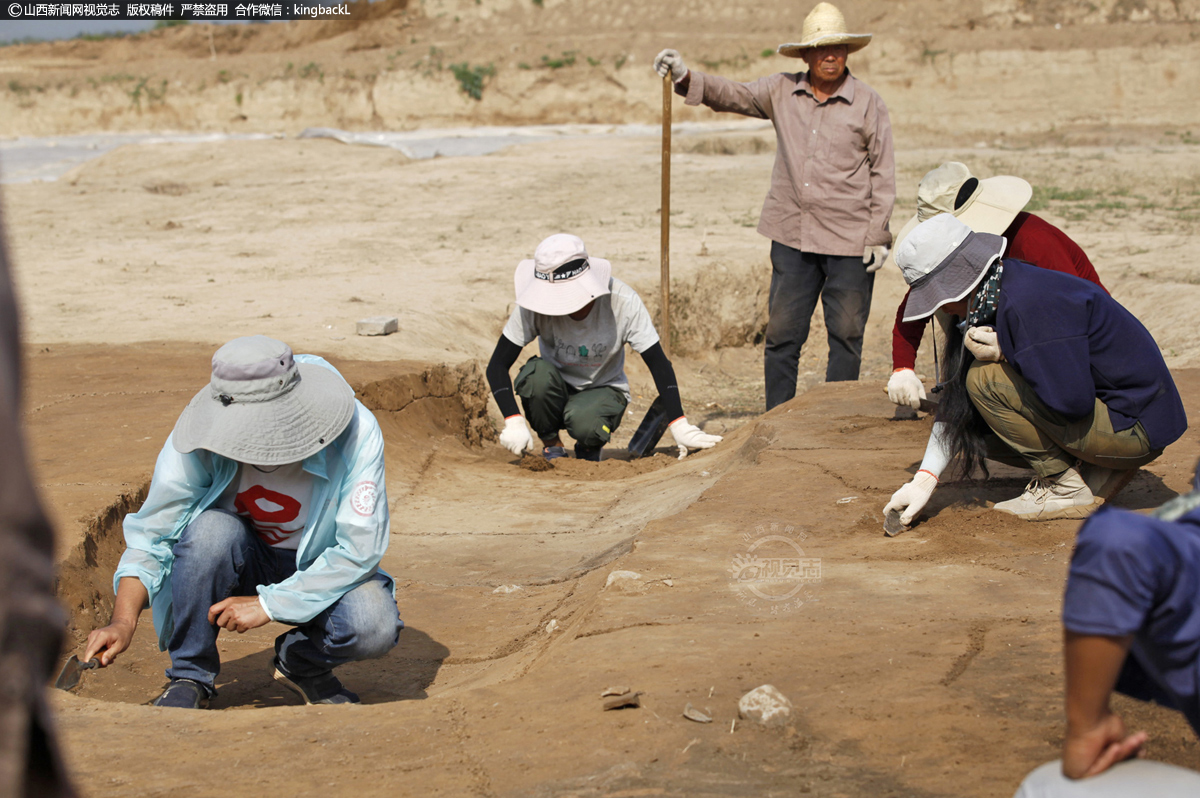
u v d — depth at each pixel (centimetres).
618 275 1241
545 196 1983
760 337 1337
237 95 4609
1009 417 376
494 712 270
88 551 455
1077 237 1436
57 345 904
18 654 79
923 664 279
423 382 822
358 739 259
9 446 79
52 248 1559
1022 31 3934
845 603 331
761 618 322
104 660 311
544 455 733
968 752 231
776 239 743
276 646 342
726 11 4625
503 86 4334
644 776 226
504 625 425
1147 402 363
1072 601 152
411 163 2575
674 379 705
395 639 334
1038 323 353
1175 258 1255
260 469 321
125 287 1223
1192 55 3719
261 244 1569
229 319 1025
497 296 1180
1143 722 241
